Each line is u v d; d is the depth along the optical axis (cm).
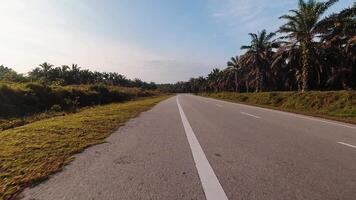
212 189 493
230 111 2175
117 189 493
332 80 3581
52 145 828
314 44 3281
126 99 5188
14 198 457
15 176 557
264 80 5234
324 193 477
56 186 508
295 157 715
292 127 1264
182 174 576
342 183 526
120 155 729
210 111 2175
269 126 1296
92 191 484
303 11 3081
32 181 529
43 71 8456
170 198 455
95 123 1330
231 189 494
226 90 10069
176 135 1041
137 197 459
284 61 4734
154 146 842
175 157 711
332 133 1101
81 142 881
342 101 2319
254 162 667
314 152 770
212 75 12469
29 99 2452
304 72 3156
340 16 2767
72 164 645
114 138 971
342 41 3369
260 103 3681
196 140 941
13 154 723
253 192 480
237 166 634
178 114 1905
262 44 5053
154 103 3422
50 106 2686
